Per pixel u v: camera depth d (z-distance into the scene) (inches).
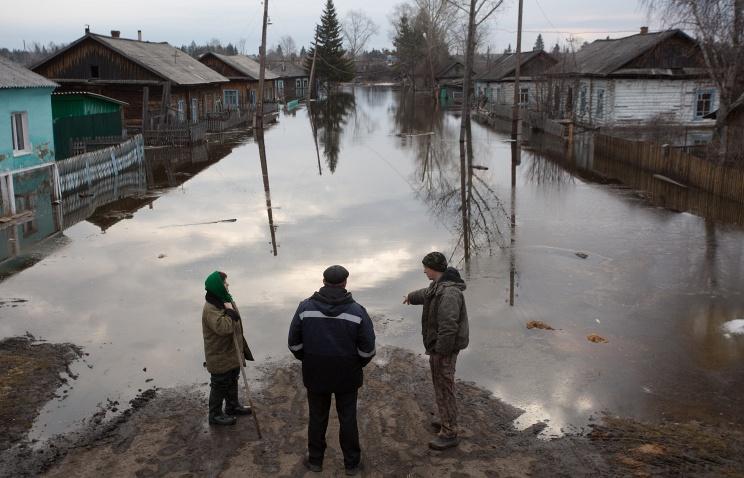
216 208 664.4
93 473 202.2
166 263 456.1
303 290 395.9
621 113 1382.9
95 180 821.9
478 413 243.8
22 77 794.2
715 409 249.1
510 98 2172.7
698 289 398.6
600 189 778.8
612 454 215.0
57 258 469.4
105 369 282.5
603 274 430.9
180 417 239.3
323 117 2102.6
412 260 464.1
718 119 781.3
